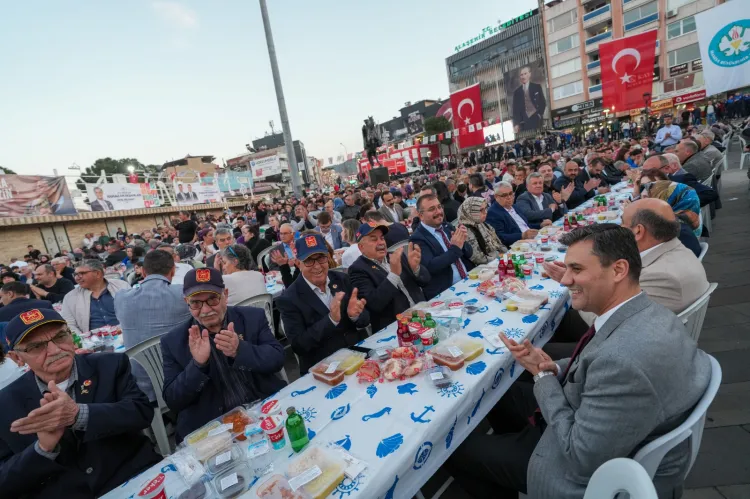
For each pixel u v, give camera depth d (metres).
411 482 1.35
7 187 12.95
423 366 1.82
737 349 2.80
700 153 5.74
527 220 5.31
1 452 1.56
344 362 2.00
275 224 10.21
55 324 1.61
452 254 3.29
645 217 2.10
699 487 1.84
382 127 74.44
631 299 1.32
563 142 29.22
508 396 2.19
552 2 35.47
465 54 46.53
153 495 1.28
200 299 1.90
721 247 4.86
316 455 1.34
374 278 2.87
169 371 1.99
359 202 10.19
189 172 23.22
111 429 1.61
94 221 16.33
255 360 1.93
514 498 1.77
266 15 12.91
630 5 30.09
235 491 1.24
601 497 1.07
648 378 1.09
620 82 13.82
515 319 2.28
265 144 75.94
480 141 21.00
